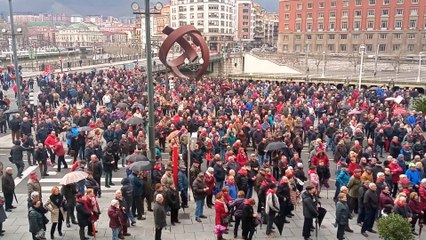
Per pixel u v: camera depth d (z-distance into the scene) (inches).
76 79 1766.7
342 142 759.7
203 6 6451.8
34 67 2999.5
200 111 1147.3
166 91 1395.2
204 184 577.3
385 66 3408.0
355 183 584.4
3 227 554.9
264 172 586.2
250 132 929.5
